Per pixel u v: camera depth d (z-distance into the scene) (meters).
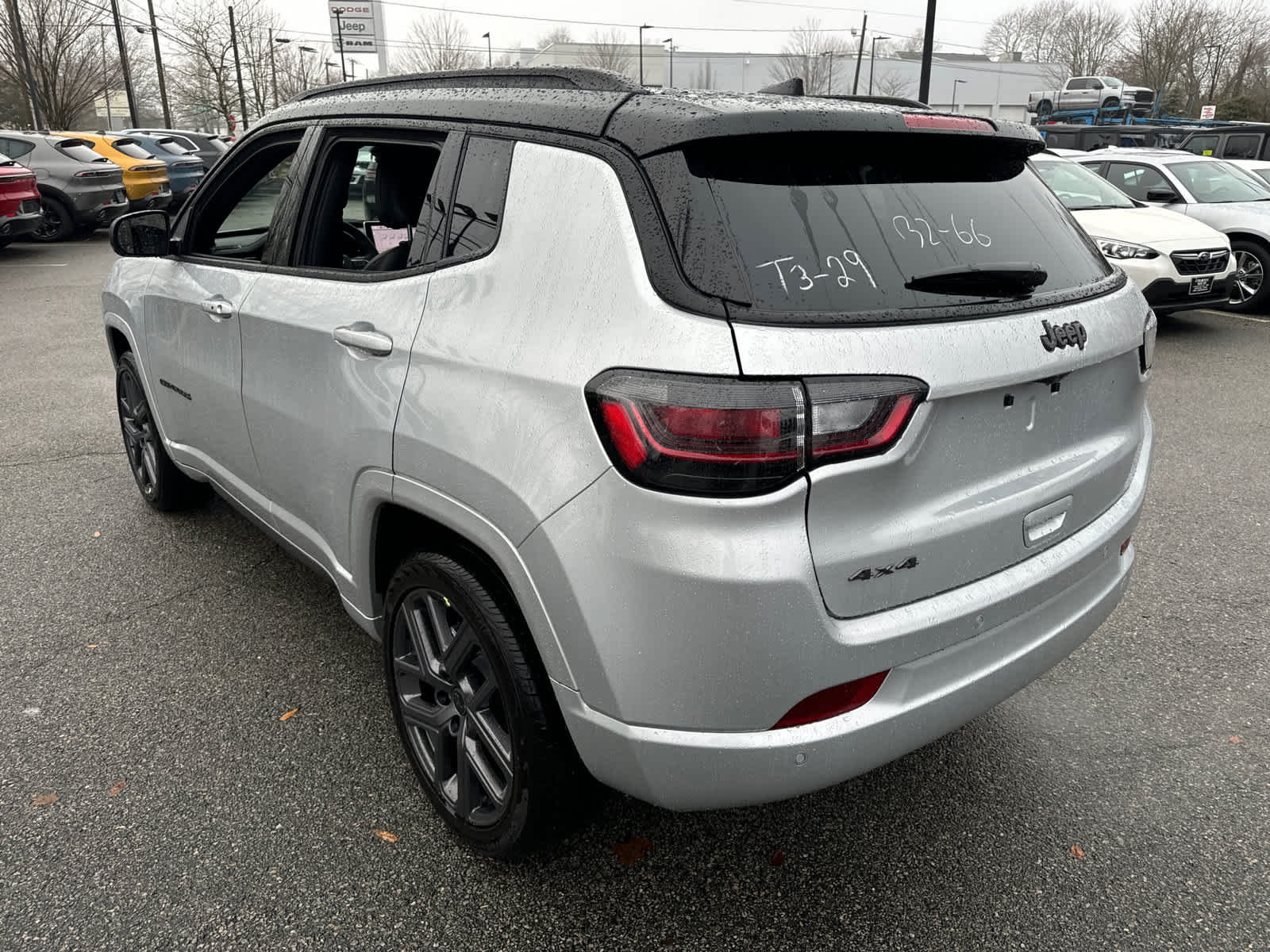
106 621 3.31
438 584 2.06
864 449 1.59
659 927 2.03
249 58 41.25
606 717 1.72
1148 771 2.56
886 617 1.71
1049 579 1.97
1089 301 2.05
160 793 2.43
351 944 1.97
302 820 2.34
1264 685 3.00
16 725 2.70
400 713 2.34
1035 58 78.19
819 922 2.05
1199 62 58.34
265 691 2.90
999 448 1.85
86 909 2.04
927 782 2.52
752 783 1.67
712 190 1.66
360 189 2.54
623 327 1.63
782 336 1.55
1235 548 4.05
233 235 3.19
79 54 34.12
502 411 1.80
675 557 1.56
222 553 3.87
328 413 2.35
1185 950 1.97
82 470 4.86
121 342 4.09
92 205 15.27
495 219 1.96
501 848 2.08
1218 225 9.80
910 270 1.75
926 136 1.91
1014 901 2.11
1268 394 6.68
